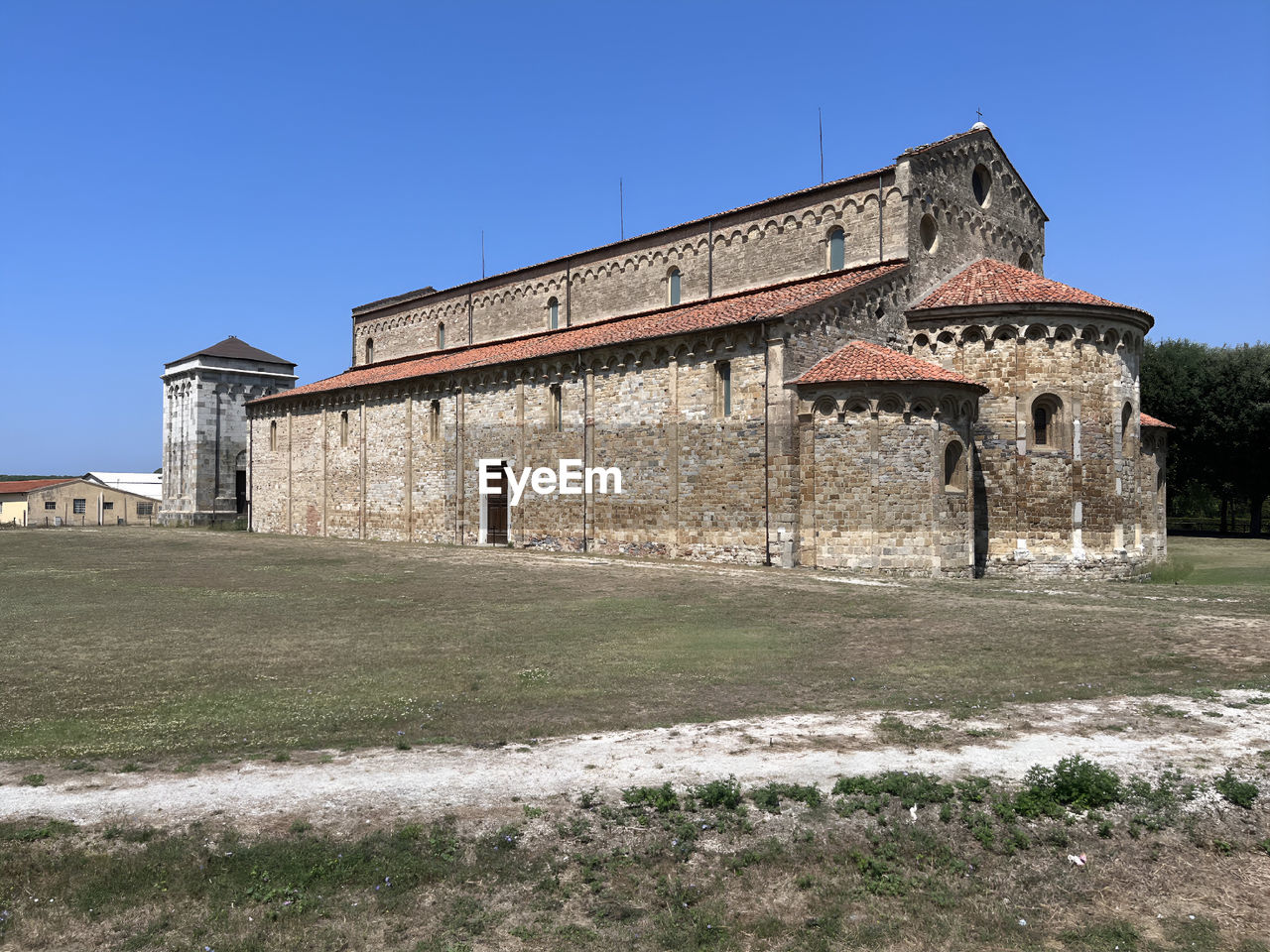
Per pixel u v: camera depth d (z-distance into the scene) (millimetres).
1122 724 12047
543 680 14914
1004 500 31609
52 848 8445
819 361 31359
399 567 33031
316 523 54281
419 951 7438
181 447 72250
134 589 27281
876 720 12398
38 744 11383
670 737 11672
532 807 9383
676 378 34375
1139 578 32031
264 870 8234
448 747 11289
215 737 11711
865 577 27984
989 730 11828
